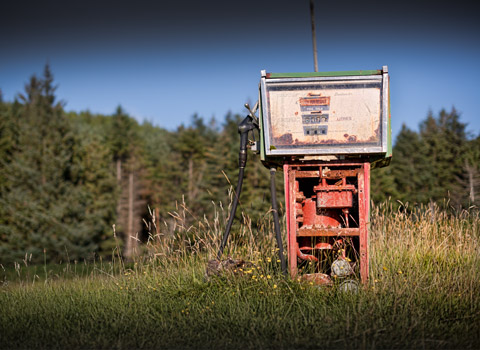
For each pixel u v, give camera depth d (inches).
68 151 1776.6
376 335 161.9
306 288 216.1
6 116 2033.7
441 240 278.7
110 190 2085.4
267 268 237.1
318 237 238.2
